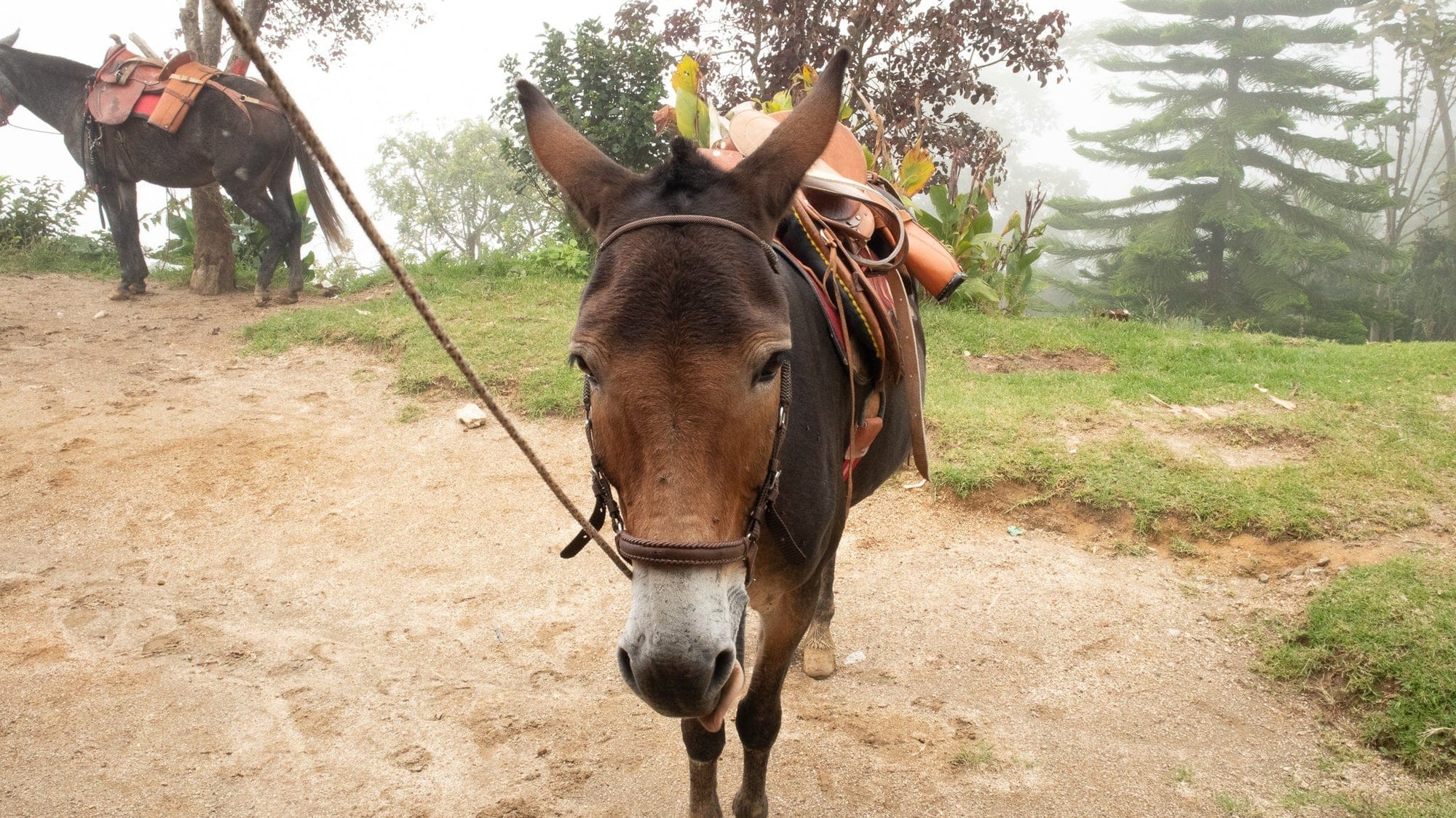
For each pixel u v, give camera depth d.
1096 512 4.83
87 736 3.40
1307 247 41.69
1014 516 4.97
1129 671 3.75
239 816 3.02
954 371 7.01
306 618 4.31
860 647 4.00
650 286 1.62
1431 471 4.91
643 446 1.63
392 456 6.04
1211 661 3.79
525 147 11.84
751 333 1.64
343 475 5.78
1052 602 4.25
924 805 3.04
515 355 7.29
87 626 4.18
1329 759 3.20
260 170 9.13
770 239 1.87
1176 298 44.38
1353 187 44.03
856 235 2.63
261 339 8.20
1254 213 42.16
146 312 9.30
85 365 7.62
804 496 2.19
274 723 3.51
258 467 5.84
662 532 1.61
